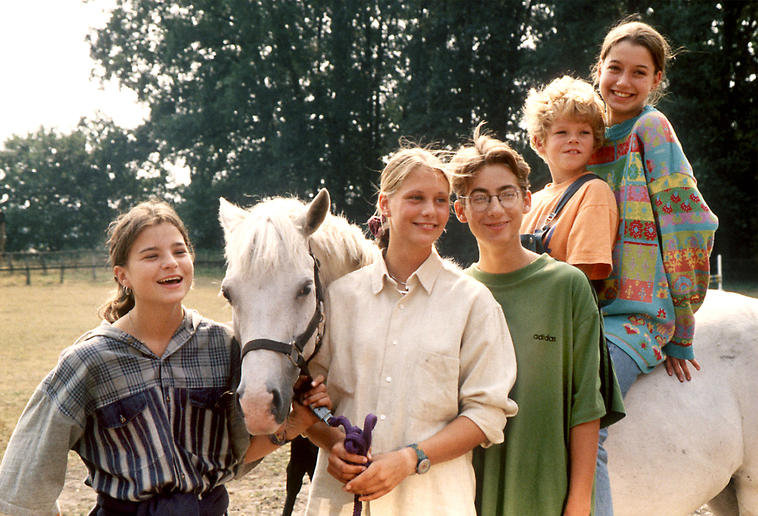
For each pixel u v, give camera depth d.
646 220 2.41
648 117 2.49
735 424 2.50
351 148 29.17
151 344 1.87
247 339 1.83
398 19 28.75
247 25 28.66
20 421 1.81
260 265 1.84
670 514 2.46
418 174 1.84
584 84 2.49
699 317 2.71
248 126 29.83
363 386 1.83
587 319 1.95
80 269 29.12
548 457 1.92
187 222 31.27
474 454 2.02
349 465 1.67
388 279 1.88
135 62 31.53
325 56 29.33
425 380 1.79
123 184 45.78
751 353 2.60
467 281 1.90
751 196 22.23
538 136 2.55
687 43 20.83
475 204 1.99
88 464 1.85
